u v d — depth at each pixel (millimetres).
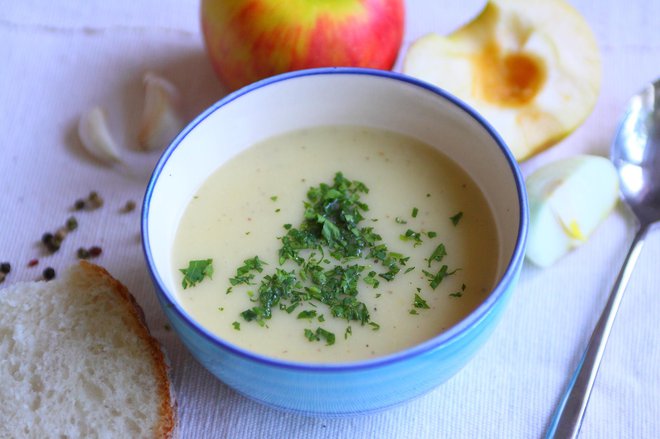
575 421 366
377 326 363
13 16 493
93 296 390
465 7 492
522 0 448
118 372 373
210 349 334
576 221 411
